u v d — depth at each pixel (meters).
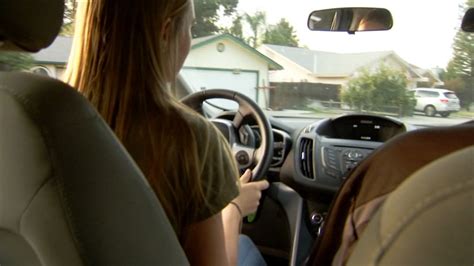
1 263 0.70
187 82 1.99
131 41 0.83
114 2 0.83
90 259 0.59
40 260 0.63
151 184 0.80
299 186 1.92
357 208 0.80
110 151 0.61
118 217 0.61
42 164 0.56
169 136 0.82
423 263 0.37
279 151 1.98
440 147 0.71
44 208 0.57
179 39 0.89
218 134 0.89
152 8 0.82
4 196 0.59
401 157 0.75
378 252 0.39
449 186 0.36
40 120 0.56
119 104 0.83
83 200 0.57
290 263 1.99
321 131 1.98
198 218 0.86
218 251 0.89
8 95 0.57
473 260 0.35
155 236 0.67
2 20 0.70
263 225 2.15
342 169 1.85
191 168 0.82
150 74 0.83
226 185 0.89
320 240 0.93
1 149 0.57
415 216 0.37
